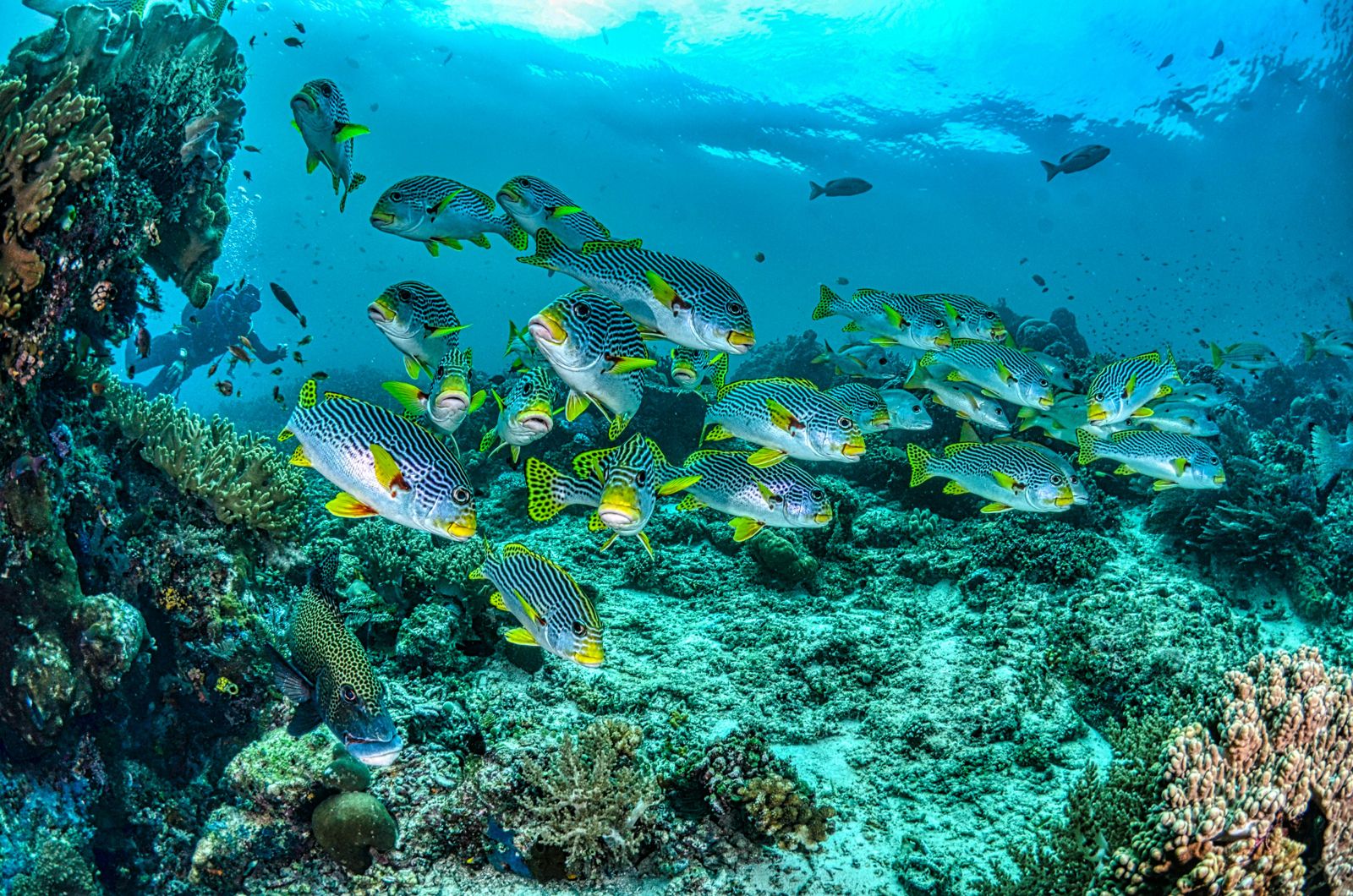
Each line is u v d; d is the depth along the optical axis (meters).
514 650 3.26
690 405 5.65
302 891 2.51
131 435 3.18
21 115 2.58
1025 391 2.68
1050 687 3.19
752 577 4.14
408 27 22.77
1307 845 2.00
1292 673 2.30
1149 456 2.85
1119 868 1.94
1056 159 27.94
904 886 2.46
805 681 3.32
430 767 2.65
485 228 2.17
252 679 3.02
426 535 3.74
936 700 3.17
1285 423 7.25
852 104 24.38
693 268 1.90
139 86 3.11
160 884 2.85
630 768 2.63
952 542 4.37
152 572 3.03
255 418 11.38
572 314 1.72
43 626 2.73
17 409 2.72
